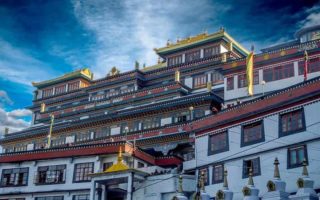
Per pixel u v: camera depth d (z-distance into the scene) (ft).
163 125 215.51
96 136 240.73
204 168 148.25
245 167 134.62
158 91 249.34
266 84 189.26
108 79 288.10
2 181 189.57
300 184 99.30
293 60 185.57
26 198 182.09
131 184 149.18
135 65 280.31
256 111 135.64
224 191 111.34
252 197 103.71
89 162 173.06
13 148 274.77
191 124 158.92
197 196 119.34
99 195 160.56
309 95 121.60
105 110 269.64
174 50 269.03
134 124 227.81
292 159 122.21
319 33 206.80
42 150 185.16
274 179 102.83
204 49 259.60
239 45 258.57
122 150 166.40
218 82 239.09
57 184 176.55
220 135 146.82
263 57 193.57
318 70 178.50
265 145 130.31
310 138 118.73
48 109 315.58
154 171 164.76
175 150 195.00
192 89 246.27
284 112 128.06
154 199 151.33
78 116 281.54
